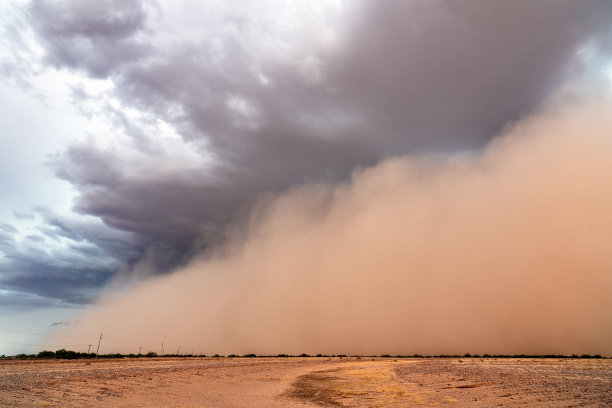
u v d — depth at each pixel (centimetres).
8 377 3206
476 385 3131
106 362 5938
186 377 3962
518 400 2244
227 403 2362
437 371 4728
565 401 2133
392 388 3150
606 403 2034
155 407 2127
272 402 2447
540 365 5709
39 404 2050
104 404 2167
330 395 2817
